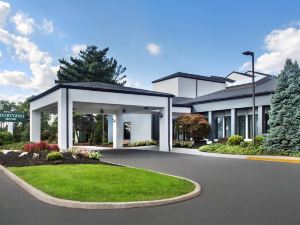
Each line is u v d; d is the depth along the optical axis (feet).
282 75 67.41
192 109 104.01
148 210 22.75
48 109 86.74
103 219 20.61
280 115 65.72
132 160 57.47
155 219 20.54
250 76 124.77
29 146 55.88
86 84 75.36
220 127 96.22
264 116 82.28
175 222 19.89
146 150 85.30
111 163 48.85
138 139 115.96
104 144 116.06
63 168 37.68
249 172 41.32
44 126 148.87
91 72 154.20
